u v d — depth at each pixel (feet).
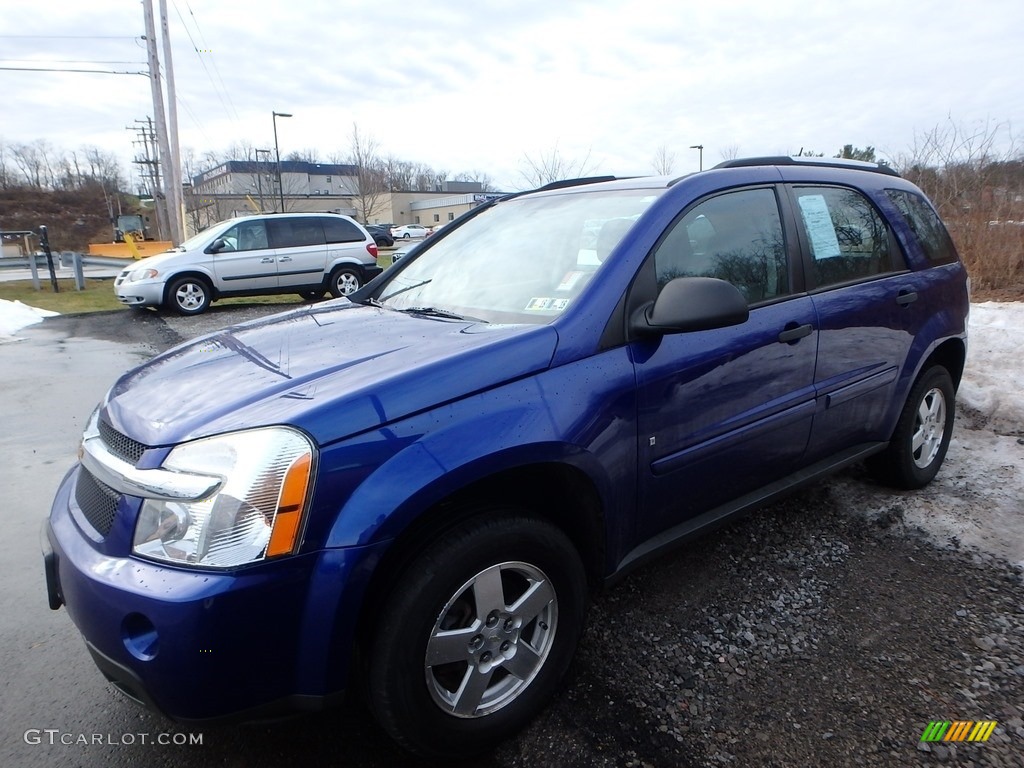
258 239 41.42
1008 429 15.80
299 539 5.72
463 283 9.82
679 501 8.58
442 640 6.48
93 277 70.74
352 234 44.34
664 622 8.96
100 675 8.40
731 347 8.59
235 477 5.73
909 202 12.39
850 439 10.94
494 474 6.64
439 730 6.55
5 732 7.43
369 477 5.97
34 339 31.45
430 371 6.58
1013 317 23.03
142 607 5.60
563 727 7.27
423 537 6.42
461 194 263.49
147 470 6.07
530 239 9.76
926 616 8.96
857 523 11.47
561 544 7.23
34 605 9.91
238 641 5.61
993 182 32.76
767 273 9.51
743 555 10.56
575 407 7.13
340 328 8.86
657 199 8.78
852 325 10.32
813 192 10.56
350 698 7.86
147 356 27.37
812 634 8.66
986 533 11.00
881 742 6.92
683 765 6.72
